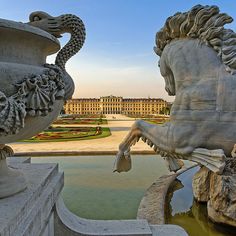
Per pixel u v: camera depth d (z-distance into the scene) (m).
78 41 2.86
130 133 5.06
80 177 7.62
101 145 13.06
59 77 2.40
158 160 9.93
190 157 4.12
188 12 4.30
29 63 2.39
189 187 5.89
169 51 4.65
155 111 118.19
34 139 15.93
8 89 2.07
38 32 2.31
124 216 4.86
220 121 3.86
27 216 2.02
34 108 2.16
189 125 4.07
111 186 6.71
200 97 3.99
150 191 5.34
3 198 2.11
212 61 4.05
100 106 117.88
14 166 3.17
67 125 32.66
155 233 2.78
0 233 1.57
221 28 4.01
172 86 4.99
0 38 2.22
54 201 2.66
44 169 3.02
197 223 4.25
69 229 2.75
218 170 3.73
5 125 1.98
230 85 3.84
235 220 3.79
